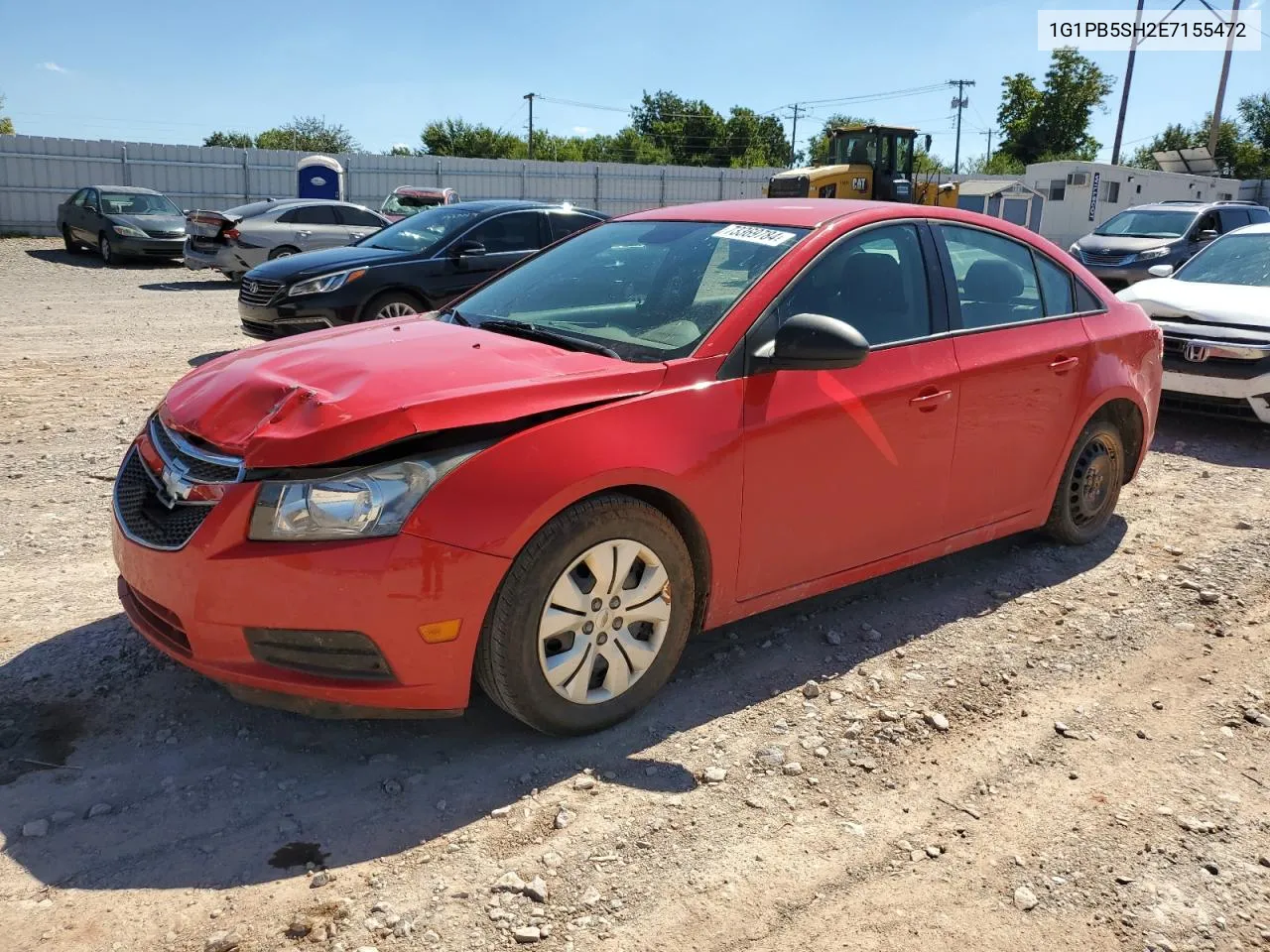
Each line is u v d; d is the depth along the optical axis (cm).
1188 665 389
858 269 385
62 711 329
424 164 3266
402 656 282
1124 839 284
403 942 237
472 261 965
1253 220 1831
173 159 2820
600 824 282
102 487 559
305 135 6019
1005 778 312
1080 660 390
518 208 1020
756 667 375
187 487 293
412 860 265
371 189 3192
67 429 681
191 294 1602
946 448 404
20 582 428
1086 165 2661
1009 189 2862
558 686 310
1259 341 722
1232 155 5259
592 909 250
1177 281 867
